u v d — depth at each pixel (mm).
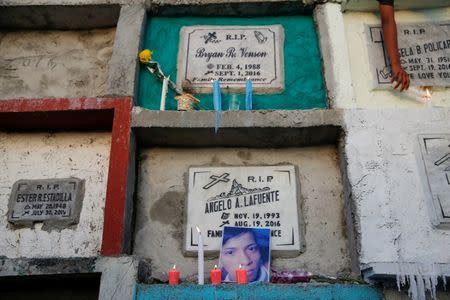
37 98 3074
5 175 2834
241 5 3250
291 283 2375
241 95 2998
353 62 3016
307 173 2799
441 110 2775
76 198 2740
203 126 2736
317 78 3057
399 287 2270
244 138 2820
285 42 3215
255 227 2627
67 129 2979
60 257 2484
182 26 3299
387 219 2477
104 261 2359
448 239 2428
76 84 3209
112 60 3006
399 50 3025
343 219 2672
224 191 2740
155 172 2832
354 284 2316
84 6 3270
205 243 2607
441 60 2984
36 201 2738
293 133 2775
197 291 2270
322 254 2590
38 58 3322
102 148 2906
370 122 2740
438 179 2566
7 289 2543
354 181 2584
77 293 2531
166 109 2975
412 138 2695
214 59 3117
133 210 2703
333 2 3232
